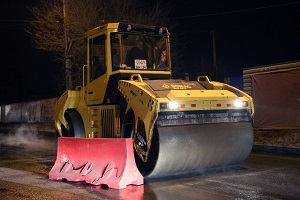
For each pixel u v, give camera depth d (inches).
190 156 339.6
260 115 636.1
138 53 411.5
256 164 402.0
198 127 346.9
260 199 268.5
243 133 369.4
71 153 355.9
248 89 657.6
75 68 874.8
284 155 465.4
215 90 370.9
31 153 552.4
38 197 290.8
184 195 283.4
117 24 402.9
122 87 371.2
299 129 585.0
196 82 397.4
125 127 371.2
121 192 296.8
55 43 871.7
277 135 578.2
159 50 424.2
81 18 850.1
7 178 362.3
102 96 412.5
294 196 274.7
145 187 311.1
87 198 282.8
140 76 383.6
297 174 346.9
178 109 331.3
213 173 359.3
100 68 420.5
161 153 325.1
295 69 591.8
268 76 625.6
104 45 410.3
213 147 350.6
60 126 483.8
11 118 1425.9
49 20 860.6
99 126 417.4
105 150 330.0
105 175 319.9
